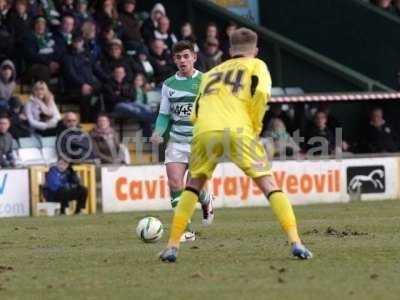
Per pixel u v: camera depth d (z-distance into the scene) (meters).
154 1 77.94
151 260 29.77
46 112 63.50
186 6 77.69
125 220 48.44
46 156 62.53
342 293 23.14
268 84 27.84
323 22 77.50
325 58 75.75
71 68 67.06
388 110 71.94
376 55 76.25
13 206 56.31
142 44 70.94
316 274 26.11
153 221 35.41
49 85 67.38
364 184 62.59
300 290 23.61
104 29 69.25
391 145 70.75
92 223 46.66
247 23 76.25
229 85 28.06
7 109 62.53
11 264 30.03
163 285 24.89
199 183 28.58
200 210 54.81
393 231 38.50
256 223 44.28
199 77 36.38
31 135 63.09
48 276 27.17
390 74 75.88
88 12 70.12
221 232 39.41
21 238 38.81
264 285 24.47
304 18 78.06
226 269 27.38
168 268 27.84
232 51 28.73
